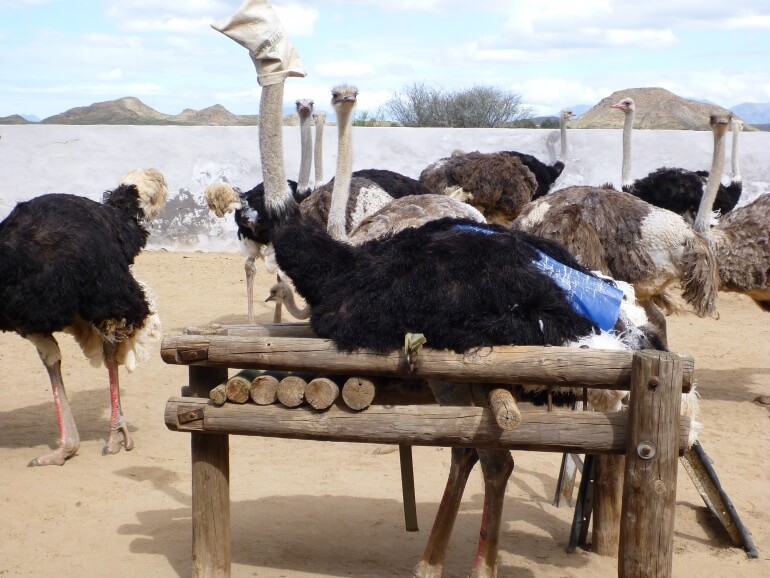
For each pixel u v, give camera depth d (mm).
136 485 4773
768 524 4336
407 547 3977
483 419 2896
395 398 3334
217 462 3258
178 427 3170
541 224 5582
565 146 14078
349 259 3240
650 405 2674
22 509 4391
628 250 5641
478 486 4836
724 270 6539
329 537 4059
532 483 4898
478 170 10805
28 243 4676
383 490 4723
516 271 3014
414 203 5953
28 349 8008
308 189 10352
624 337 3133
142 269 12508
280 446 5520
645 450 2684
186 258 13617
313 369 3021
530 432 2852
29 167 14469
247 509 4383
